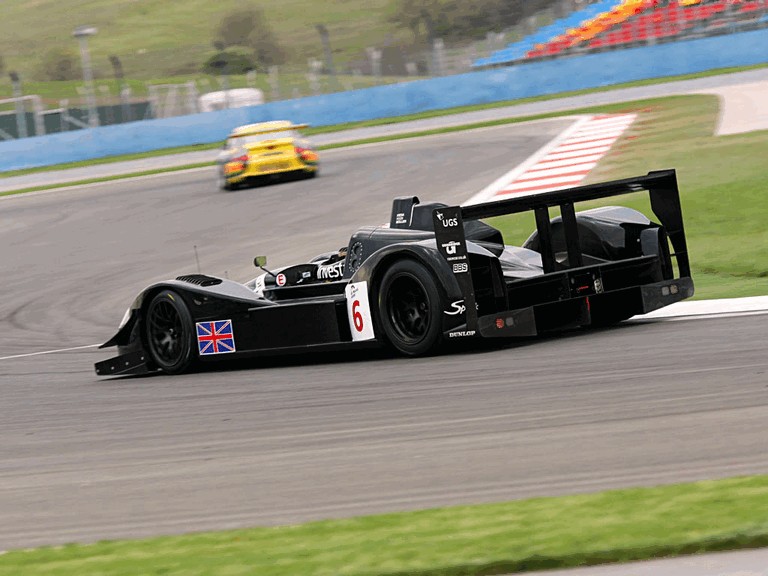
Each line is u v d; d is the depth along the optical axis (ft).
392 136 316.19
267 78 476.95
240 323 79.97
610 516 33.01
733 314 75.25
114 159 393.29
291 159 237.66
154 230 193.16
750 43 375.25
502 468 41.78
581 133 240.73
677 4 443.32
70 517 42.57
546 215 72.38
